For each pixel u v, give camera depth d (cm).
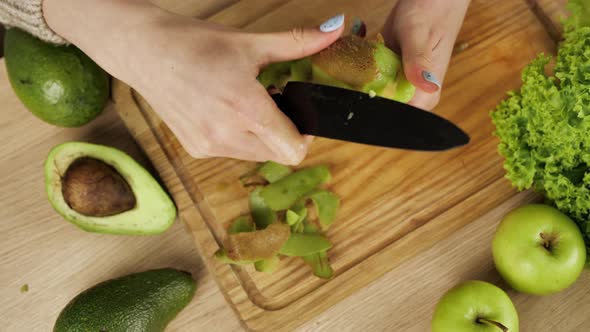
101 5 71
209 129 71
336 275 78
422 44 71
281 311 77
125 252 79
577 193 75
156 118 81
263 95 68
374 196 80
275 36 68
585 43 75
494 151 81
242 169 80
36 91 75
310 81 71
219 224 79
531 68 77
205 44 69
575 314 77
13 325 78
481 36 84
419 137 65
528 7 85
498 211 80
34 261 79
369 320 78
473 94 82
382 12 84
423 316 78
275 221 79
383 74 69
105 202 75
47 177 76
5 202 80
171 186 80
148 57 70
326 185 80
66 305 76
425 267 79
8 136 81
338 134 68
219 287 78
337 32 67
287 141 69
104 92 78
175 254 80
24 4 72
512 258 75
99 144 82
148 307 74
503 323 73
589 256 77
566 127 73
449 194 80
